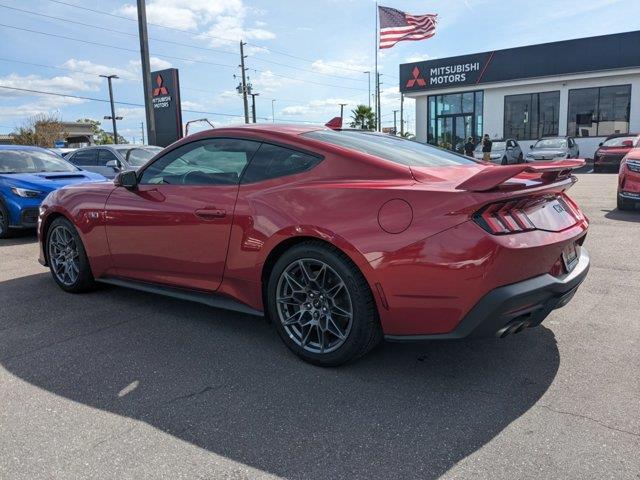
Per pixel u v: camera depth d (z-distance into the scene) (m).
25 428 2.52
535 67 24.77
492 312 2.57
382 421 2.54
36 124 53.62
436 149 3.93
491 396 2.75
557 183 2.91
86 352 3.41
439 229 2.62
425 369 3.09
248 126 3.60
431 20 23.50
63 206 4.54
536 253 2.67
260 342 3.55
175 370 3.14
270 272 3.31
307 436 2.43
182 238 3.64
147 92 16.70
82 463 2.24
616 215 8.41
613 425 2.44
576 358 3.16
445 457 2.24
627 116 23.47
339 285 2.95
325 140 3.30
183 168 3.78
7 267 5.83
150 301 4.48
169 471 2.18
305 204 3.04
